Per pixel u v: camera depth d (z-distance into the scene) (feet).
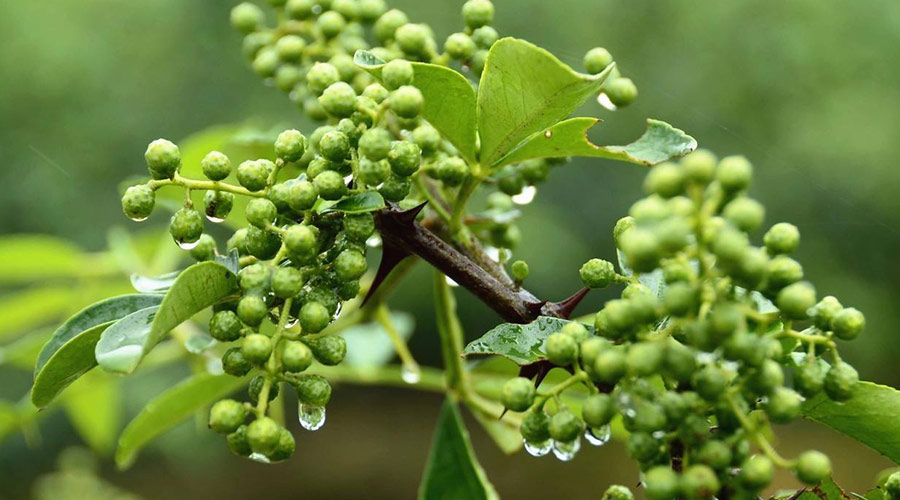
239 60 6.41
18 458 6.22
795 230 1.28
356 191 1.33
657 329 1.34
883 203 5.86
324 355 1.31
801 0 6.06
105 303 1.35
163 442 6.59
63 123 6.25
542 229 6.07
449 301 1.56
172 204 1.66
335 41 1.58
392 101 1.34
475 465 1.53
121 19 6.39
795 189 5.87
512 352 1.33
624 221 1.36
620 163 5.98
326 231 1.34
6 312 2.02
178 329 1.75
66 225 6.19
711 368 1.25
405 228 1.37
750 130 5.93
